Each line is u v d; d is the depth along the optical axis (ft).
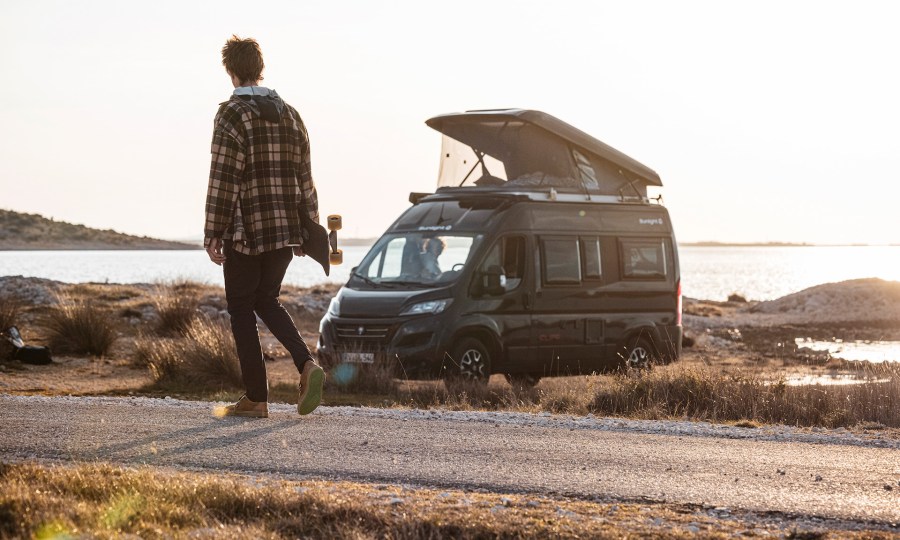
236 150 31.24
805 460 29.96
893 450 32.32
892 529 22.38
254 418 34.58
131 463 26.76
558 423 37.35
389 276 63.62
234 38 32.45
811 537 21.26
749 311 182.09
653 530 20.90
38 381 61.41
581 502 23.94
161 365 62.49
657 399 50.06
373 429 33.37
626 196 72.02
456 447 30.58
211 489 22.13
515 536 20.18
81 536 18.53
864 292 180.75
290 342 33.04
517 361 63.57
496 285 62.23
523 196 65.21
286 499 21.70
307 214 32.91
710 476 27.25
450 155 70.79
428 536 20.38
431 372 59.93
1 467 23.47
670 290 72.38
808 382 66.64
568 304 66.03
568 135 68.69
